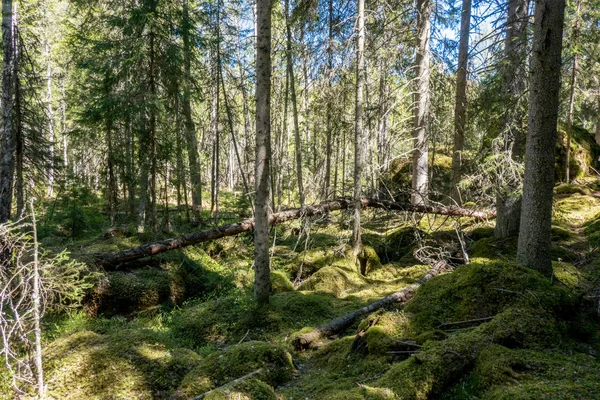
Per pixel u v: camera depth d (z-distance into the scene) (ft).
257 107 24.09
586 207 42.37
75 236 46.09
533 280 16.92
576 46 36.99
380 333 16.66
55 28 72.74
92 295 29.07
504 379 12.00
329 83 38.68
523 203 19.38
